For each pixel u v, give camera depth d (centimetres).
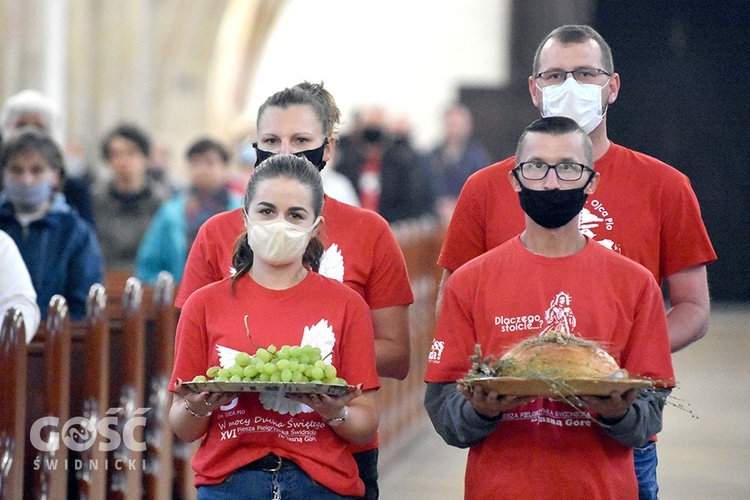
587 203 1163
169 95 4778
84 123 4241
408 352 1183
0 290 1327
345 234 1160
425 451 2517
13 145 1684
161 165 3841
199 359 1055
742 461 2414
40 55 3744
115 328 1552
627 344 1047
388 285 1166
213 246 1162
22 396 1220
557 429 1039
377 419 1059
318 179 1057
